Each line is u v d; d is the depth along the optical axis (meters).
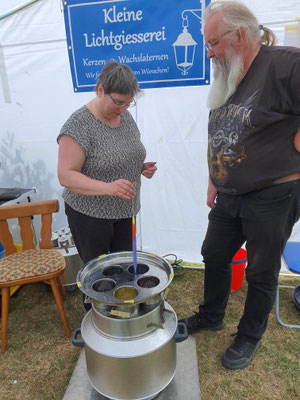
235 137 1.33
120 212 1.57
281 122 1.24
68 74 2.23
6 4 2.10
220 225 1.62
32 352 1.81
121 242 1.72
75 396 1.48
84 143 1.38
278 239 1.38
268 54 1.23
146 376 1.22
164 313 1.35
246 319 1.63
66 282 2.30
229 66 1.30
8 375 1.67
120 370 1.19
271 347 1.78
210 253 1.68
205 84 2.09
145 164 1.72
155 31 2.00
